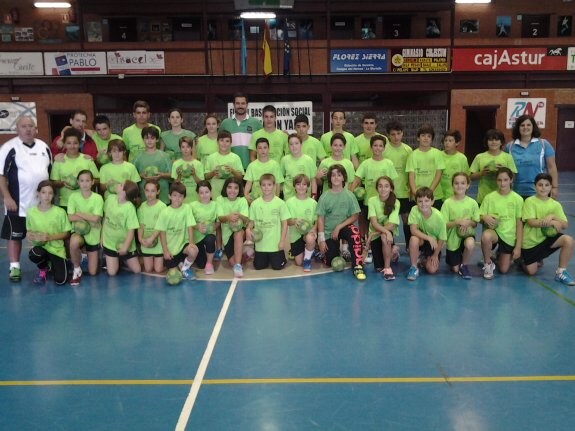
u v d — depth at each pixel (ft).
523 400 10.14
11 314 15.17
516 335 13.24
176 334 13.52
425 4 54.44
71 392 10.64
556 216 17.70
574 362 11.73
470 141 54.03
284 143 22.16
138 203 19.26
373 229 19.04
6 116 50.98
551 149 19.15
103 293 17.08
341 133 21.42
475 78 50.60
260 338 13.21
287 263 20.77
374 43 53.01
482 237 18.02
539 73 51.01
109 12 56.29
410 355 12.14
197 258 19.94
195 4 54.75
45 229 17.75
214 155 20.59
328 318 14.55
